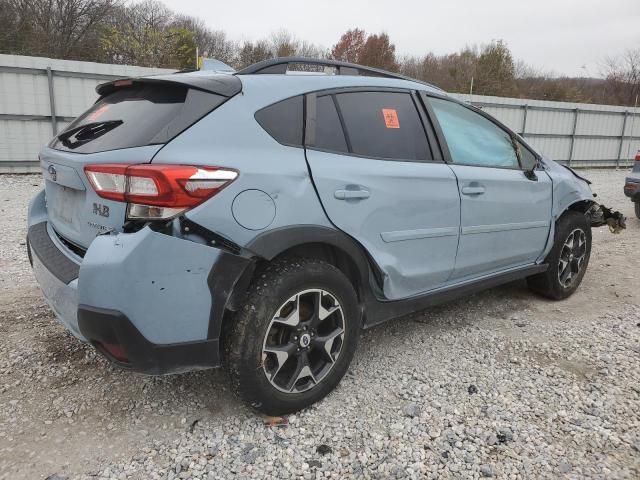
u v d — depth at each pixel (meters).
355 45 36.59
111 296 2.13
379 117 3.10
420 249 3.18
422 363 3.32
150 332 2.21
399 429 2.62
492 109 17.19
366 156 2.94
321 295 2.68
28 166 11.71
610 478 2.31
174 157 2.26
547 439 2.57
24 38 20.19
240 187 2.35
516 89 33.06
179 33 23.23
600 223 5.09
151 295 2.17
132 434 2.55
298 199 2.54
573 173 4.68
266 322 2.47
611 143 19.67
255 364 2.47
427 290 3.36
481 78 32.12
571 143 18.81
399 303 3.16
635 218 8.65
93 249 2.19
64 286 2.38
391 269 2.99
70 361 3.22
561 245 4.34
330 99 2.89
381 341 3.65
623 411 2.82
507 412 2.79
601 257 6.07
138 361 2.24
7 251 5.54
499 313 4.23
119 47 21.36
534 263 4.26
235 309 2.44
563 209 4.33
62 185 2.69
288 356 2.61
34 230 3.07
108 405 2.78
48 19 21.25
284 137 2.62
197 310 2.28
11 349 3.35
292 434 2.57
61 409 2.73
